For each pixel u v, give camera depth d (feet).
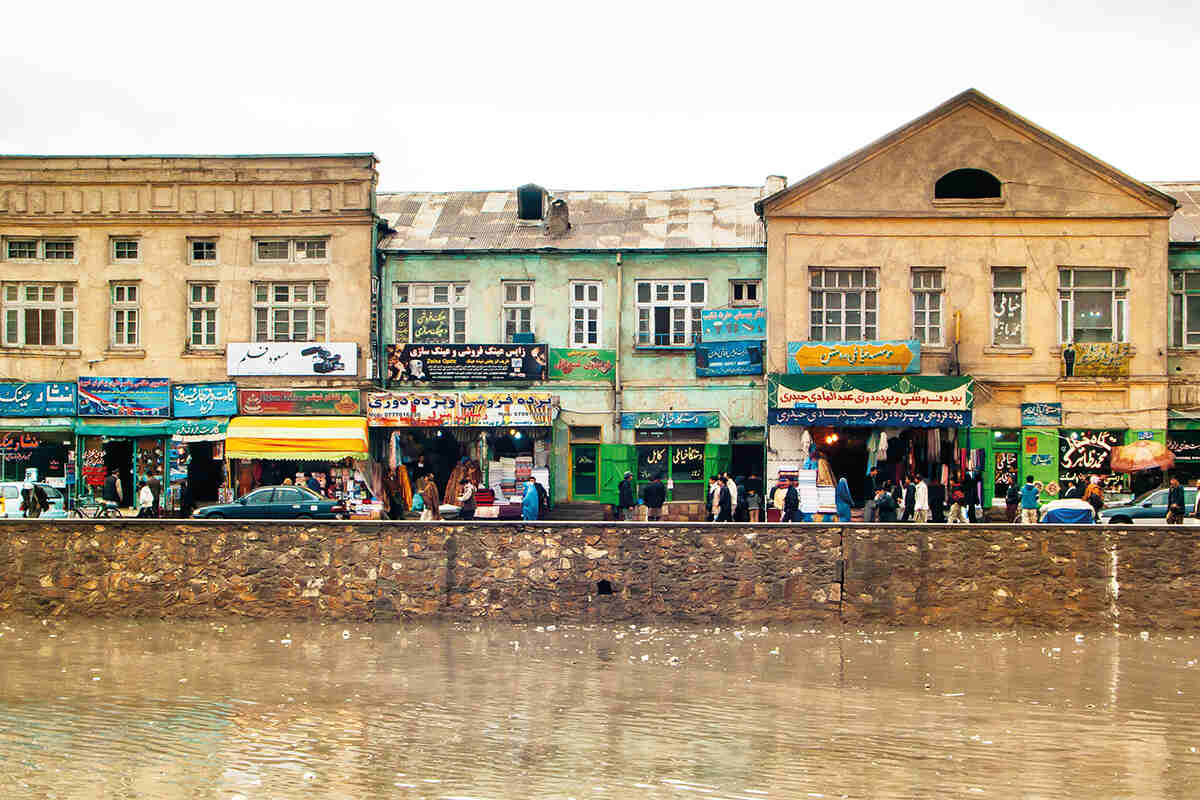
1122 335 114.32
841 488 100.68
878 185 114.52
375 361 117.29
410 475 117.60
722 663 65.57
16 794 45.75
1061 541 71.77
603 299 118.83
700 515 114.42
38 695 59.36
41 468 117.91
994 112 113.80
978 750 51.26
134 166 117.80
